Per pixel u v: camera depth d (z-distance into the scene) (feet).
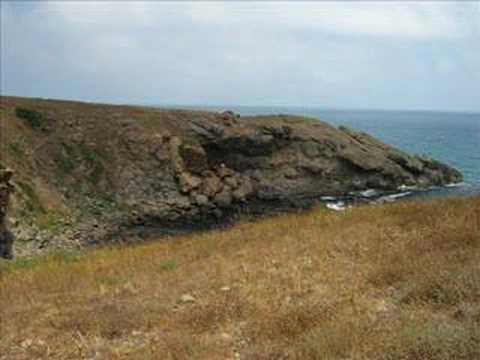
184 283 35.22
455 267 26.21
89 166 194.29
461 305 21.71
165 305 30.81
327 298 27.14
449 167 236.22
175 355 22.88
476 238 32.01
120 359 23.79
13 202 157.89
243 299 29.14
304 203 205.26
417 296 24.48
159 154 201.77
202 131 217.77
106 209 180.24
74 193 183.21
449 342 17.62
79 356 25.14
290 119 247.70
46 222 160.04
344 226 45.01
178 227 181.47
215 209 192.13
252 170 217.97
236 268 36.42
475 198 48.21
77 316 30.19
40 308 33.94
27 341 27.78
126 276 40.60
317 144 226.38
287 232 47.85
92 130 206.08
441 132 591.37
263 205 205.57
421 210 45.83
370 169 223.30
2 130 189.67
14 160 180.75
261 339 23.54
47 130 201.26
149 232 173.37
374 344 19.12
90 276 42.27
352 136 246.06
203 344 23.95
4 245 136.15
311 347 20.33
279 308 26.58
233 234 54.03
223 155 219.00
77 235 161.27
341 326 21.80
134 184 191.93
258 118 243.40
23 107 206.49
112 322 28.48
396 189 221.05
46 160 190.08
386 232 39.58
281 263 35.60
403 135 526.98
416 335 18.57
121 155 200.13
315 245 38.96
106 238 165.58
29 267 56.24
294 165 220.64
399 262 30.40
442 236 33.96
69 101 225.35
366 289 27.76
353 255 34.94
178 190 193.16
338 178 222.69
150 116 220.23
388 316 22.61
